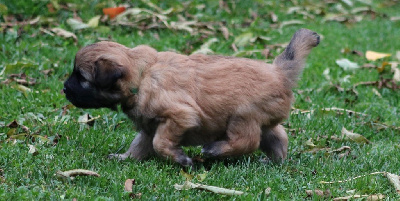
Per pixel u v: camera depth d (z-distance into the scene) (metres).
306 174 5.30
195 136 5.24
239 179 5.01
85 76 5.02
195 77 5.08
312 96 7.64
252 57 8.92
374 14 12.72
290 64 5.34
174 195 4.57
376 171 5.45
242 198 4.54
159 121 5.05
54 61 8.01
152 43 9.07
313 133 6.37
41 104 6.68
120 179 4.82
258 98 5.12
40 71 7.65
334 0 13.30
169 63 5.08
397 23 12.23
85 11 10.09
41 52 8.30
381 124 6.84
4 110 6.41
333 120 6.82
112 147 5.71
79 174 4.77
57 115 6.44
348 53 9.83
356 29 11.48
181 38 9.43
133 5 10.48
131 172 4.96
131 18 10.09
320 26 11.37
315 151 5.96
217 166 5.35
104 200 4.27
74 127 6.07
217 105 5.08
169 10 10.35
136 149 5.49
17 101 6.59
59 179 4.73
